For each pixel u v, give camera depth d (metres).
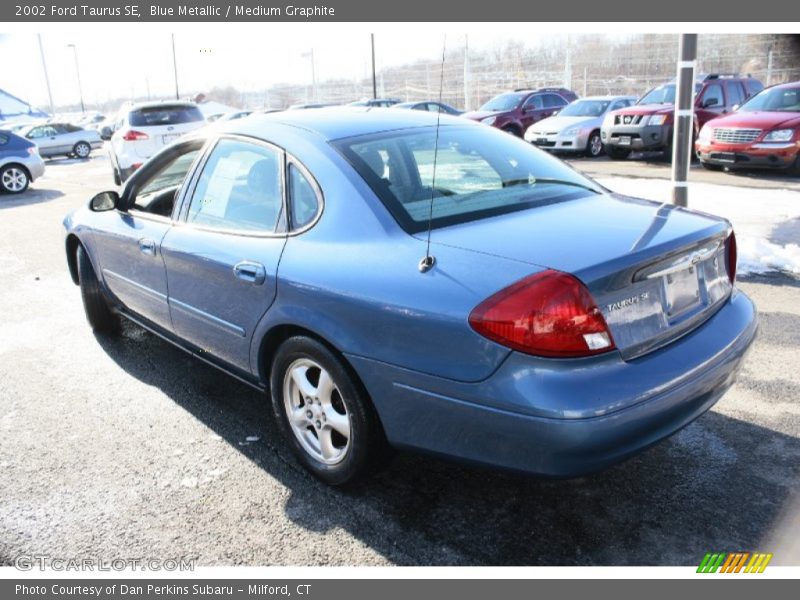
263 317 3.00
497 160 3.24
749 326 2.83
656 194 9.66
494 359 2.21
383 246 2.61
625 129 13.84
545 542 2.58
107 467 3.21
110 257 4.34
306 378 2.96
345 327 2.61
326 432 2.91
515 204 2.88
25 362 4.55
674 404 2.33
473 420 2.30
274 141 3.17
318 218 2.86
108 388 4.09
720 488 2.86
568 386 2.15
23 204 12.59
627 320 2.35
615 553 2.51
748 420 3.39
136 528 2.75
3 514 2.86
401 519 2.76
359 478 2.85
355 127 3.22
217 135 3.58
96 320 4.95
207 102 43.91
